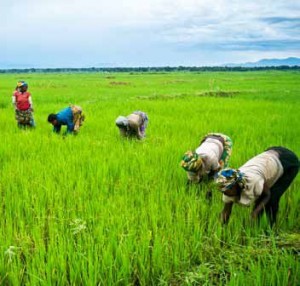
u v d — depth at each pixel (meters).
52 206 5.63
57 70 197.25
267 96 22.98
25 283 3.96
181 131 11.09
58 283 3.95
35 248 4.39
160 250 4.35
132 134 9.53
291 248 4.54
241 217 5.30
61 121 9.94
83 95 26.53
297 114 14.91
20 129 11.47
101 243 4.53
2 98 22.92
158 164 7.53
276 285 3.98
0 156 8.24
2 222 5.09
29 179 6.72
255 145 9.26
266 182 4.93
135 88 35.78
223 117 13.71
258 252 4.50
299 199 5.97
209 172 5.88
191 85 40.38
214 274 4.27
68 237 4.68
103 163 7.27
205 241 4.80
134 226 4.95
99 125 12.03
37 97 24.27
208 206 5.71
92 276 3.92
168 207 5.47
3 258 4.20
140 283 4.10
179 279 4.16
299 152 8.67
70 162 7.54
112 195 6.11
